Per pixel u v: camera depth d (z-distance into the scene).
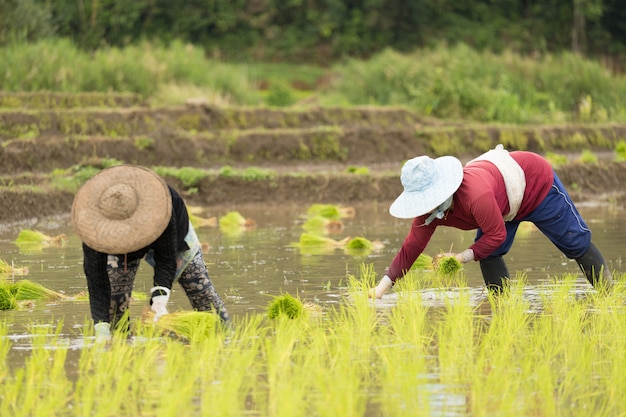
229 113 39.72
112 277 10.45
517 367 9.47
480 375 9.09
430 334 11.02
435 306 12.71
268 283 14.86
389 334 10.93
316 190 30.14
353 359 9.77
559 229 12.84
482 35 86.06
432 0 87.12
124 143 32.88
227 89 48.69
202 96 43.97
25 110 33.84
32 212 24.17
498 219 11.54
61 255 18.17
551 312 12.18
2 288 12.85
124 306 10.71
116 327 10.77
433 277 15.16
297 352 9.86
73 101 38.50
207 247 19.44
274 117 41.19
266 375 9.24
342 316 11.70
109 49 48.47
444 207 11.40
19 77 39.66
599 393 8.66
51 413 7.97
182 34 80.50
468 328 10.88
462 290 12.48
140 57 46.28
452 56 55.94
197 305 11.12
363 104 53.56
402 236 21.47
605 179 32.12
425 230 11.91
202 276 10.98
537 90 56.00
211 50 81.56
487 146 43.16
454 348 9.84
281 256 18.08
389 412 8.11
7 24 45.34
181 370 9.24
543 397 8.48
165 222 10.04
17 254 18.30
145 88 44.00
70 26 74.06
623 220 23.98
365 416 8.01
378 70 55.09
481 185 11.54
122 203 9.95
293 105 57.81
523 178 12.29
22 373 8.74
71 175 29.03
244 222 24.05
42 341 10.66
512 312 11.50
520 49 86.44
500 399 8.41
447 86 49.97
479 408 8.16
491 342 10.30
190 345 10.27
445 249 18.92
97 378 8.77
